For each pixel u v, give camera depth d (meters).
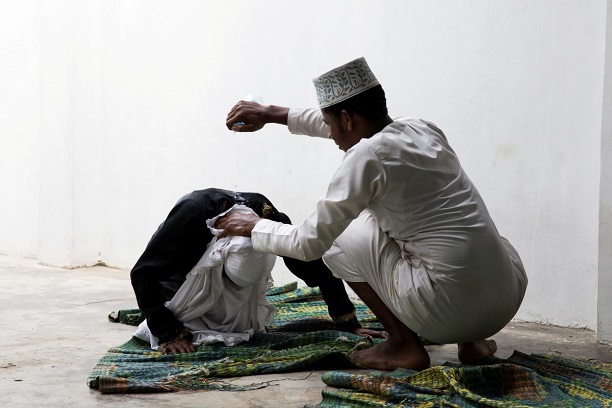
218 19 6.47
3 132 8.32
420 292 3.16
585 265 4.59
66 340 4.17
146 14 7.00
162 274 3.75
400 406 2.85
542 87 4.72
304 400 3.10
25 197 8.14
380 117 3.21
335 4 5.72
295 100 6.00
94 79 7.35
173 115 6.85
